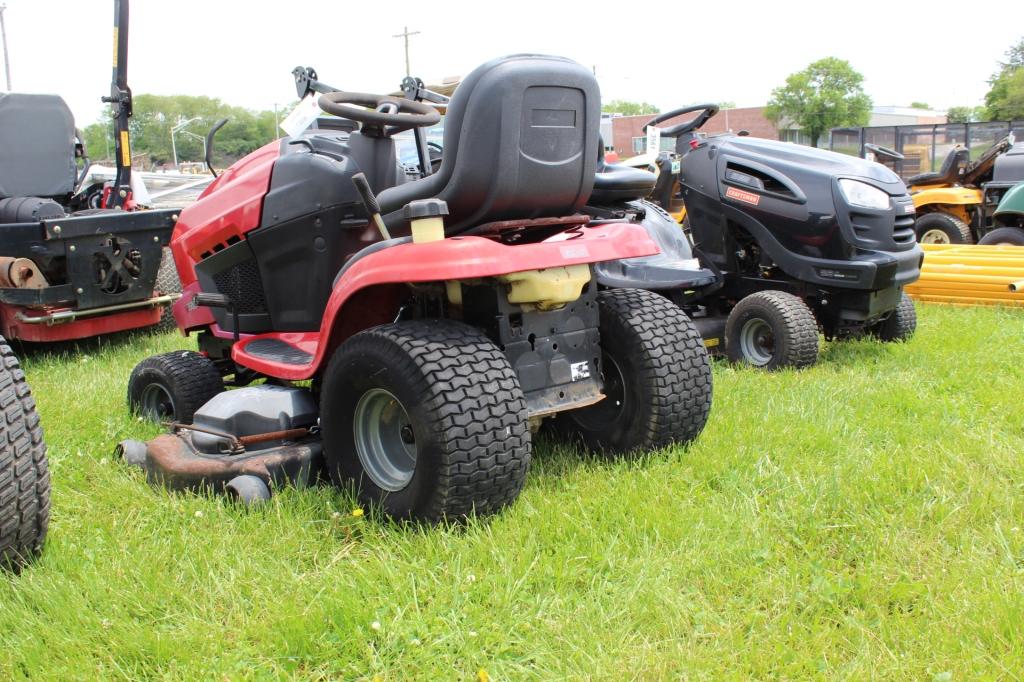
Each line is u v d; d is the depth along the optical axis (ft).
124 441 11.57
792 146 17.89
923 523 9.16
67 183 21.75
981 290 22.61
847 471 10.48
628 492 9.77
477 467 8.79
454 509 8.87
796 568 8.16
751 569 8.17
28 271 19.19
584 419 11.57
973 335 18.66
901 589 7.64
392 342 9.11
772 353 16.74
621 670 6.73
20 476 8.06
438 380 8.77
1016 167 30.17
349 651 7.07
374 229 11.67
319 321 12.31
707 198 18.34
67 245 19.21
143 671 6.92
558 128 9.52
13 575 8.21
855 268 16.37
